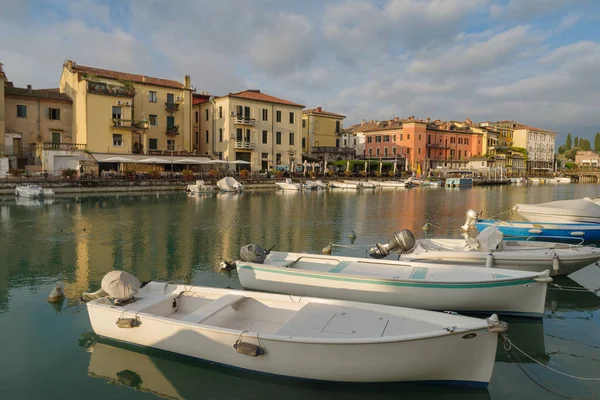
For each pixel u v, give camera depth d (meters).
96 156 46.12
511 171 103.06
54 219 24.55
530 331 8.80
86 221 23.98
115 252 16.05
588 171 117.88
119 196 40.50
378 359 6.10
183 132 56.47
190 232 20.75
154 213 27.98
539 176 104.12
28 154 47.00
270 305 7.91
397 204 37.22
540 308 8.99
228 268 12.81
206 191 45.31
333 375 6.30
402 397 6.45
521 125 123.25
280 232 21.09
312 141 75.12
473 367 6.26
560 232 18.05
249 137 58.91
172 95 55.44
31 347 8.00
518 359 7.71
